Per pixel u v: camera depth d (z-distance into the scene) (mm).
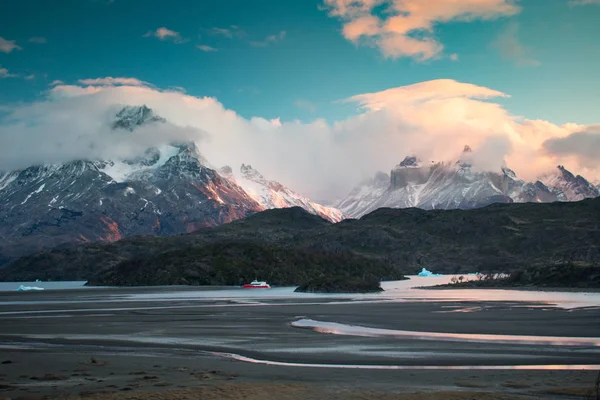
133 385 35969
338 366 43188
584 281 181875
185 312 98000
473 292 168375
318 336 61031
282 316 87438
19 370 41188
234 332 65562
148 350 52344
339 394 33281
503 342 54500
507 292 164750
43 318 87438
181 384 36281
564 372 39750
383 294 165750
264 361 45688
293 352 50125
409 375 39219
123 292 196375
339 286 186125
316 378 38250
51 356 48094
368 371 40938
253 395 33062
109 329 70062
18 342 58469
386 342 55531
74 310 105562
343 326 70938
